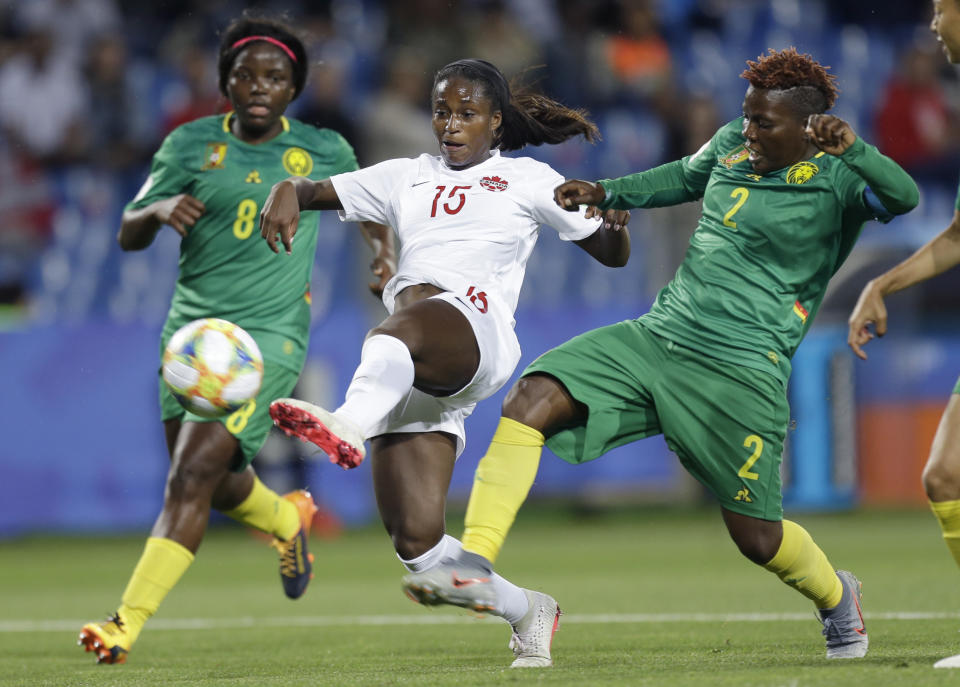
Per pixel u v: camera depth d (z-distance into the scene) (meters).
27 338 44.41
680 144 56.38
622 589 28.89
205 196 21.12
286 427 13.66
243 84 21.00
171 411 21.14
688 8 63.03
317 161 21.84
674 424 15.82
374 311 45.94
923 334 51.16
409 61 51.88
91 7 56.69
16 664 18.52
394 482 15.81
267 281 21.30
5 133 52.38
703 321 15.88
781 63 15.60
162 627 23.98
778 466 15.97
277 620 24.77
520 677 13.84
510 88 17.38
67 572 38.00
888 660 15.00
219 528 50.66
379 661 17.53
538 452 15.52
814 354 47.12
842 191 15.77
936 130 59.38
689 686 12.27
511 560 37.81
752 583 29.81
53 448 44.34
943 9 15.26
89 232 50.91
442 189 16.27
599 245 16.83
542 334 47.03
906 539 41.25
